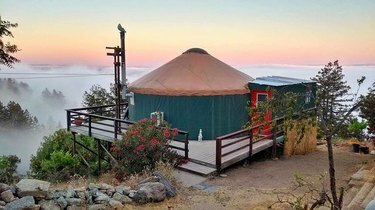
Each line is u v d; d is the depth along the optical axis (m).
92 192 6.47
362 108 7.68
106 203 6.28
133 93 12.86
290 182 7.95
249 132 9.94
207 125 11.68
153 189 6.61
